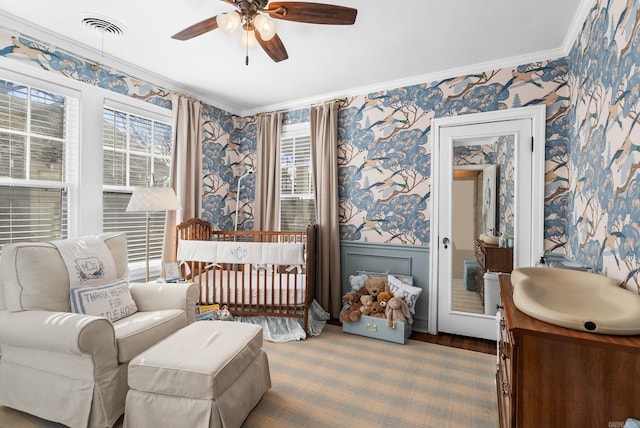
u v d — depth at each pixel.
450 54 2.58
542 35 2.29
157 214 3.25
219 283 3.09
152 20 2.14
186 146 3.28
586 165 1.98
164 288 2.29
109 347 1.65
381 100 3.24
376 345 2.71
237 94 3.54
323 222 3.40
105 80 2.71
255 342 1.79
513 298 1.33
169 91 3.23
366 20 2.10
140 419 1.50
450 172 2.92
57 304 1.84
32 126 2.32
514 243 2.67
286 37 2.32
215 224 3.81
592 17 1.86
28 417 1.73
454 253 2.94
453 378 2.17
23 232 2.30
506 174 2.73
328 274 3.39
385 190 3.24
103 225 2.77
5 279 1.76
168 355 1.56
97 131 2.66
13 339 1.66
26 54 2.23
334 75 3.01
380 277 3.21
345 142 3.44
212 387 1.43
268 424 1.69
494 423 1.71
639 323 0.99
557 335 1.02
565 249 2.49
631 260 1.32
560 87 2.51
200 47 2.50
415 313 3.10
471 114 2.82
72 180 2.55
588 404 1.00
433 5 1.94
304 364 2.36
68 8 2.02
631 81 1.34
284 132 3.86
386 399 1.92
